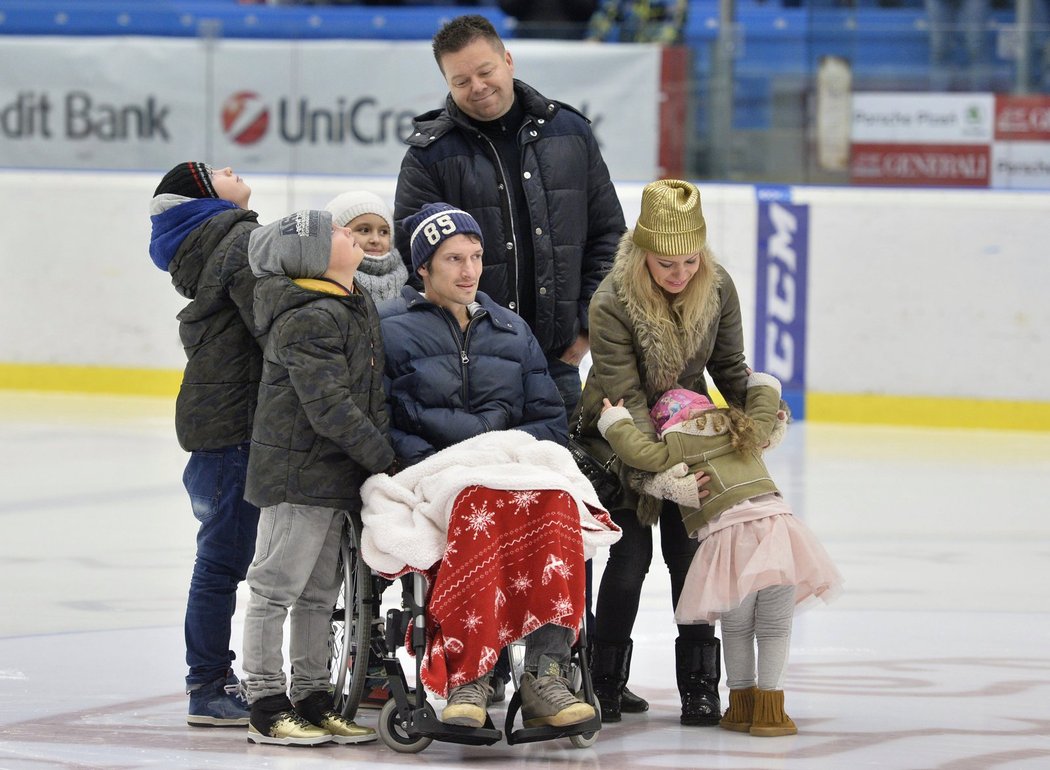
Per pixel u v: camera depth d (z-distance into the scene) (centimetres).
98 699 1252
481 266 1174
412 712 1091
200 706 1169
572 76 3259
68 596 1656
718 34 3253
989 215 3134
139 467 2527
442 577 1070
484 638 1060
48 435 2847
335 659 1219
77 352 3416
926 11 3188
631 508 1209
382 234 1302
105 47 3369
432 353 1151
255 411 1117
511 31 3312
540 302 1302
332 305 1084
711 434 1170
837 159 3228
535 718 1082
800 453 2775
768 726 1158
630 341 1209
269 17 3391
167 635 1490
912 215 3158
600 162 1345
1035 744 1131
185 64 3347
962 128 3200
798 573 1151
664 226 1166
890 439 2981
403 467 1124
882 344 3180
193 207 1165
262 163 3347
